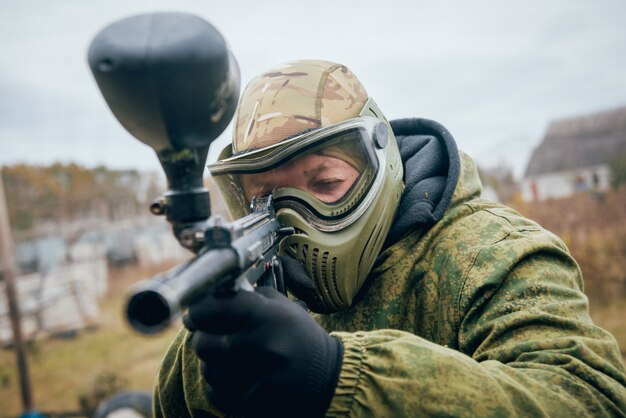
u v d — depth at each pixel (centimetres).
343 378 105
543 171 3017
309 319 107
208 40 94
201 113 97
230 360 99
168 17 98
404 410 103
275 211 157
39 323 1329
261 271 125
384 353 108
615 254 1088
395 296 162
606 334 129
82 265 1669
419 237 166
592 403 111
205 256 93
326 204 155
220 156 188
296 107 163
